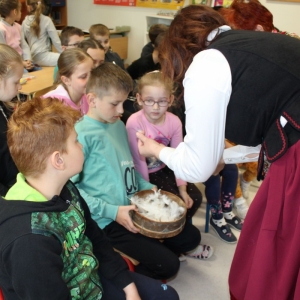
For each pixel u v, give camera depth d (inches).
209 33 35.4
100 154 54.1
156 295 42.9
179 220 50.1
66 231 34.6
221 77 32.4
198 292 64.2
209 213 81.5
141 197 56.5
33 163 32.1
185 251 61.7
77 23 205.8
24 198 31.1
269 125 34.3
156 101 62.1
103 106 53.7
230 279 44.2
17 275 28.1
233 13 48.6
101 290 39.8
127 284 41.4
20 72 52.2
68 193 36.4
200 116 32.7
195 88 32.5
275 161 34.8
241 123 34.6
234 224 82.7
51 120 31.9
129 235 53.9
